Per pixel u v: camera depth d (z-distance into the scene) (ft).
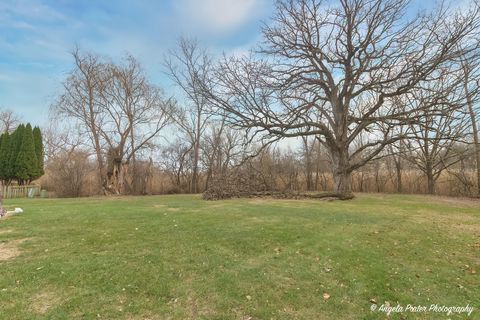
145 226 28.99
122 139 97.76
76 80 94.17
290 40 67.26
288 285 16.84
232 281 16.98
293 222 31.89
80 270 17.74
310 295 15.87
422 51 57.62
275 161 102.32
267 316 13.93
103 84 95.66
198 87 88.48
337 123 67.92
